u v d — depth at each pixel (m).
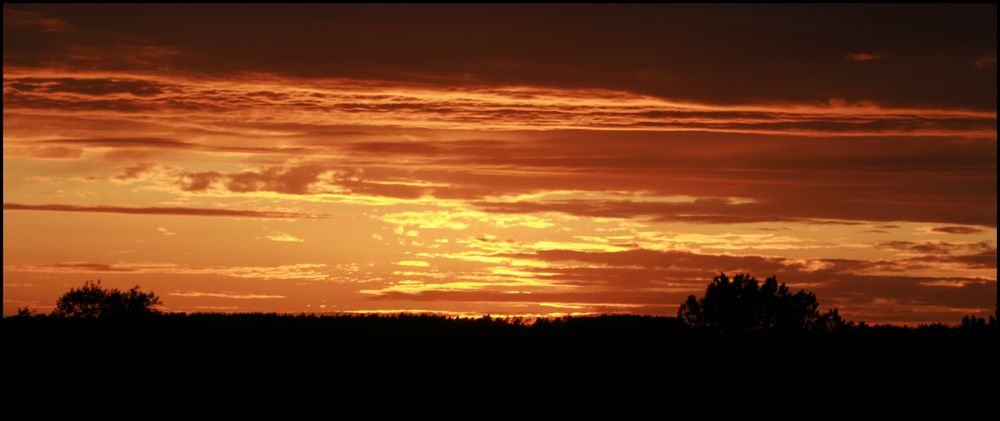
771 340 35.12
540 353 34.25
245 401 26.05
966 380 29.23
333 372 30.06
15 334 34.38
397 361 32.41
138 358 31.30
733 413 25.47
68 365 29.88
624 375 30.09
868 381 28.95
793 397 27.25
